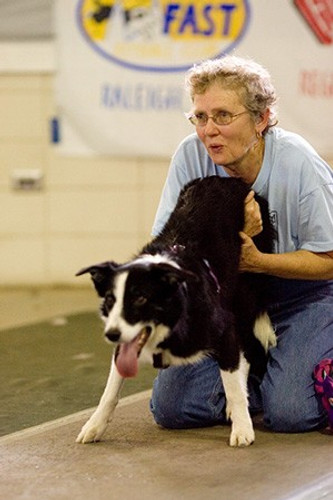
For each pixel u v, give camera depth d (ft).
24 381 26.58
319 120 40.42
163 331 18.56
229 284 19.94
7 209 42.45
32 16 40.88
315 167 20.72
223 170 21.74
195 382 21.08
